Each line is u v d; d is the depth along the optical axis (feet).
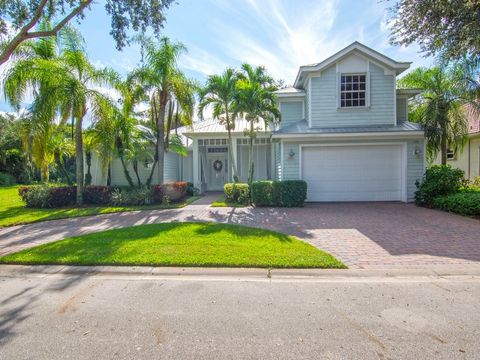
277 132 40.22
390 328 10.04
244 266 16.17
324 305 11.84
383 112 41.50
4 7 28.27
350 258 17.53
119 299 12.56
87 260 16.83
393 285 13.83
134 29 32.55
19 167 90.89
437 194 35.12
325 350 8.86
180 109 43.24
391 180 39.63
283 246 19.26
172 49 40.47
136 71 39.60
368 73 41.14
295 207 36.37
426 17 30.73
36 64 33.09
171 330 10.08
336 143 39.34
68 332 9.99
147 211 35.58
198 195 52.85
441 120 41.55
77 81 34.71
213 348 9.04
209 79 42.11
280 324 10.40
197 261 16.52
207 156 62.95
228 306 11.84
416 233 23.06
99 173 55.16
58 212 34.81
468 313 11.03
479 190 34.63
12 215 33.19
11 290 13.57
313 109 41.98
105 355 8.72
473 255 17.75
